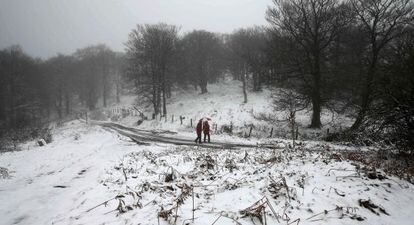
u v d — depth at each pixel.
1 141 33.75
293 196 6.60
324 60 25.12
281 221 5.63
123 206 6.96
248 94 46.03
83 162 15.15
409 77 11.98
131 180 9.35
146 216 6.02
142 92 43.75
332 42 25.47
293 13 25.80
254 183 7.46
